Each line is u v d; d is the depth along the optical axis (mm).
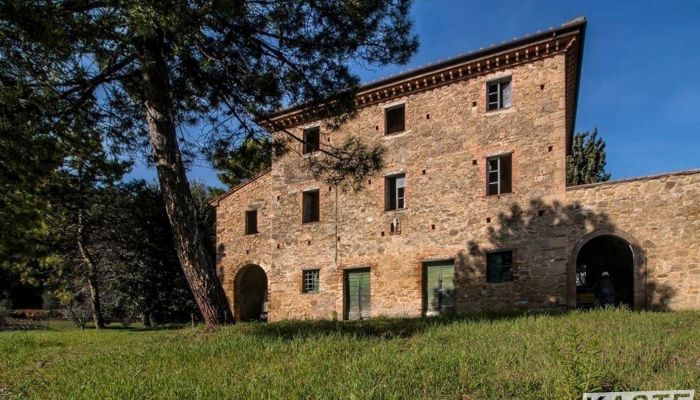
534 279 16500
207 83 12070
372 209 20359
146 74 11086
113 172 14406
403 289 19125
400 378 5992
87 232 23188
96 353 9508
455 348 7559
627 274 20797
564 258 16078
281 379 6195
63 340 12680
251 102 12172
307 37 10852
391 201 20281
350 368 6504
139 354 8711
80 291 25000
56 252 22703
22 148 9266
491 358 6797
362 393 5332
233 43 10984
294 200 22625
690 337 8109
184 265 11414
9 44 8180
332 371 6551
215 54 11000
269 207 23578
